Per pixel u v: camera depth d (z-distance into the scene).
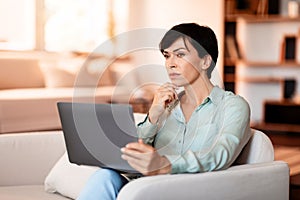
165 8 5.89
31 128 4.33
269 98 6.00
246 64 5.75
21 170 1.96
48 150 2.00
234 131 1.52
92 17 6.16
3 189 1.88
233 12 5.84
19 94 4.48
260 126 5.88
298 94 5.82
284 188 1.56
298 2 5.71
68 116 1.49
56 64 5.44
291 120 5.87
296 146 5.07
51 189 1.86
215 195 1.41
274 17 5.64
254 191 1.49
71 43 6.00
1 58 5.02
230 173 1.44
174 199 1.34
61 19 5.90
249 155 1.66
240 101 1.59
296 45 5.81
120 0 6.27
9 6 5.45
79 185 1.74
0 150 1.93
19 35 5.55
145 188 1.30
